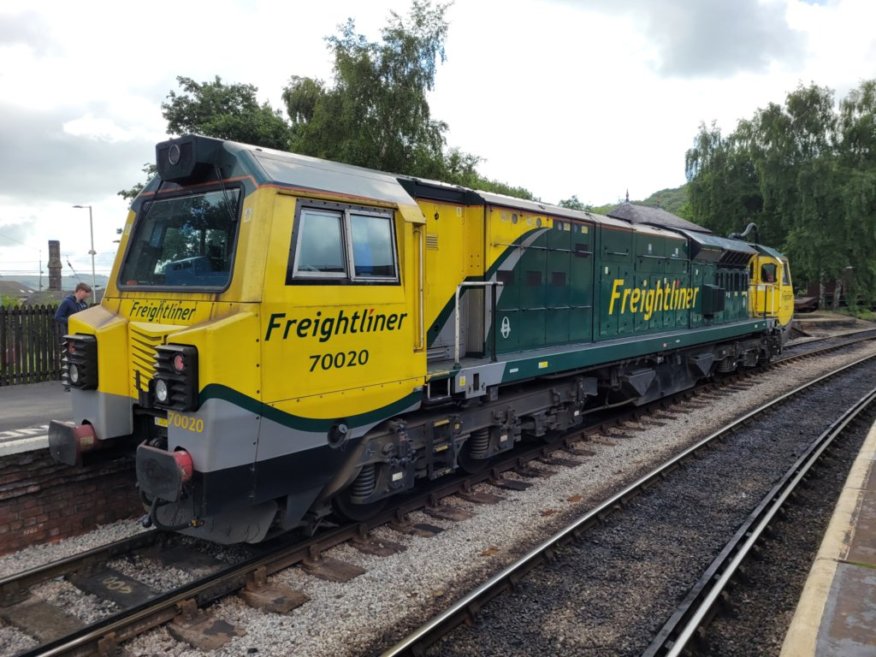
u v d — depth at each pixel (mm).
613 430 9469
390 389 5059
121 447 4977
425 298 6027
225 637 3844
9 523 5078
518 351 7332
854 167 38625
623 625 4098
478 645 3857
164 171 4648
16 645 3842
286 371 4211
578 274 8453
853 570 4125
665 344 10102
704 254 12141
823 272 38094
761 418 10422
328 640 3850
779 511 6059
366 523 5445
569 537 5383
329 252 4547
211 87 20281
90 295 10016
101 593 4402
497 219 6871
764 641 3965
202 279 4465
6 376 9727
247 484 4078
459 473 7230
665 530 5723
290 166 4473
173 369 3910
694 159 44688
